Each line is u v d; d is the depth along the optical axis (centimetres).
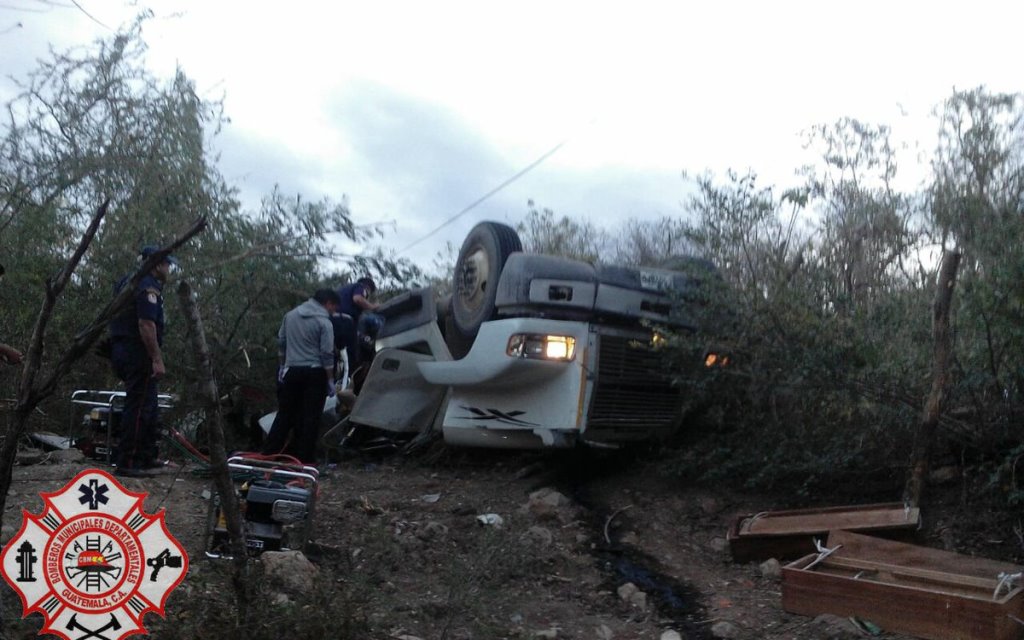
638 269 749
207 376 401
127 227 808
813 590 495
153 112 841
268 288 925
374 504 686
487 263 794
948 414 625
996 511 600
